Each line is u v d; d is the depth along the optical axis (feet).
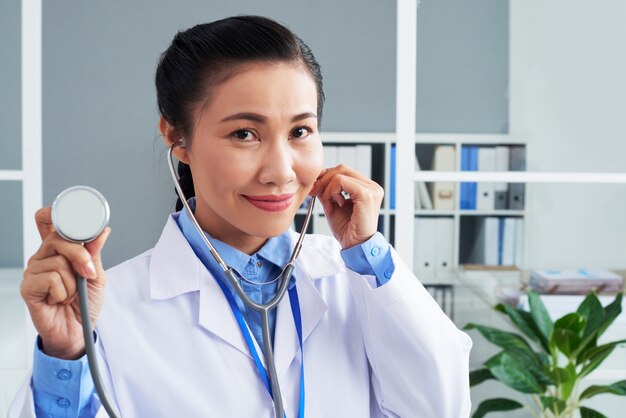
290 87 2.64
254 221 2.74
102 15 8.84
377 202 3.12
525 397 7.26
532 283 7.02
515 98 6.50
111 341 2.97
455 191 6.98
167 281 3.11
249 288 3.14
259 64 2.63
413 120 6.30
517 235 7.00
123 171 9.07
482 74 6.42
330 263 3.40
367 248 3.07
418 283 3.31
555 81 6.46
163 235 3.30
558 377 6.50
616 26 6.49
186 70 2.77
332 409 3.09
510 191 6.93
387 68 9.53
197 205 3.17
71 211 2.31
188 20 8.86
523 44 6.47
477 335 7.24
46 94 8.91
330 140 9.14
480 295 7.16
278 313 3.15
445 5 6.37
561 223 6.94
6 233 6.83
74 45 8.86
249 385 2.97
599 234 6.94
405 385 3.14
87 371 2.55
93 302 2.46
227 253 3.13
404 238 6.30
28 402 2.56
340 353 3.21
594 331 6.38
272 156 2.65
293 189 2.73
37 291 2.33
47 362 2.50
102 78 8.92
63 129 8.97
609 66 6.52
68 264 2.35
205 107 2.70
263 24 2.72
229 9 8.92
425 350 3.08
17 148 6.60
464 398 3.20
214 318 3.02
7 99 6.59
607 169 6.57
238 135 2.67
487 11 6.40
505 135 6.49
